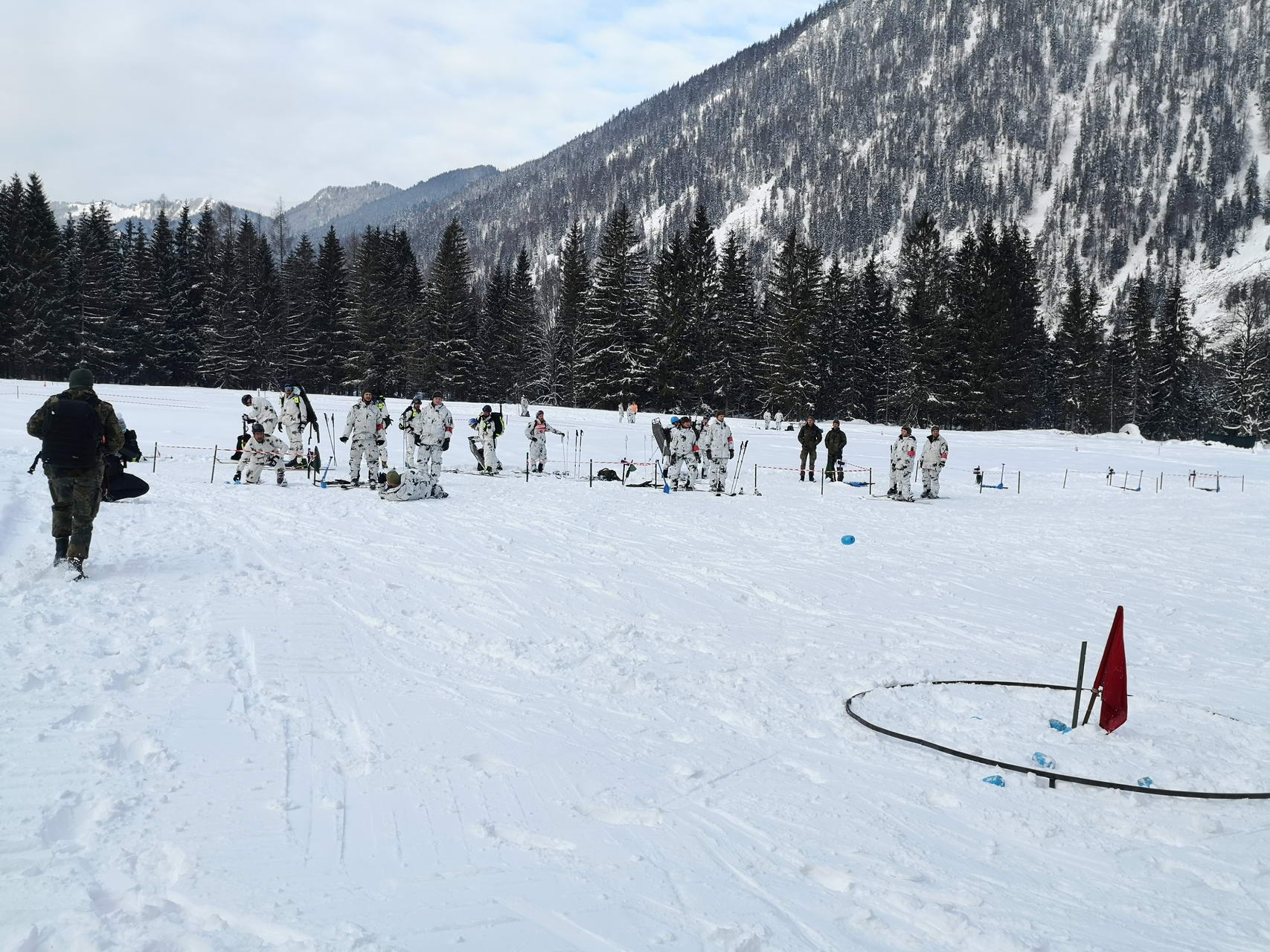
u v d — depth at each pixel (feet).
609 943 9.71
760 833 12.78
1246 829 13.55
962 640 25.61
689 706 18.60
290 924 9.70
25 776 13.08
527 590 29.32
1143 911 11.02
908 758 16.14
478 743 15.76
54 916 9.55
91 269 233.14
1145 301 301.02
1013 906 11.00
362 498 53.67
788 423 187.32
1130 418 298.35
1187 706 19.86
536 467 79.20
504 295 271.49
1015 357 241.14
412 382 249.96
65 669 18.12
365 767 14.35
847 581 33.99
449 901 10.44
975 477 88.53
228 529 38.99
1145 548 45.65
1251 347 298.97
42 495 42.60
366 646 21.74
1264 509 68.18
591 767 14.94
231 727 15.78
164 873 10.71
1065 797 14.56
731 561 37.45
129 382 247.91
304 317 262.67
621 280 238.48
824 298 248.73
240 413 124.16
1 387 140.56
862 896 11.12
